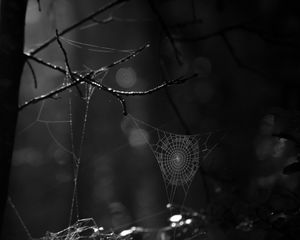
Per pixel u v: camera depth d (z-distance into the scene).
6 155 3.01
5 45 3.04
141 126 14.66
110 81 15.20
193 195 10.41
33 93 18.34
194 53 13.01
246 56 12.80
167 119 12.61
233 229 4.08
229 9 12.36
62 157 16.27
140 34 13.41
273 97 11.05
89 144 15.17
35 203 15.41
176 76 12.14
